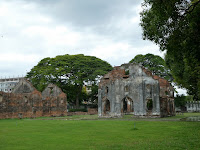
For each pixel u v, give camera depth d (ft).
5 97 108.58
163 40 41.11
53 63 161.38
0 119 102.73
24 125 67.87
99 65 167.53
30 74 168.04
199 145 31.71
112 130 51.72
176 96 182.19
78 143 35.40
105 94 116.37
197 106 187.73
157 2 37.06
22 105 116.78
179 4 36.17
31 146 33.35
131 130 51.13
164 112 115.34
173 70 82.74
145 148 30.50
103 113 114.93
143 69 110.52
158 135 42.42
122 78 113.91
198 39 38.09
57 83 156.15
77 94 168.45
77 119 97.25
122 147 31.53
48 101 133.59
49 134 46.21
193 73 64.28
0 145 34.30
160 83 132.05
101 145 33.40
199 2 36.94
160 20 38.96
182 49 41.09
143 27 44.39
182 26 37.68
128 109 156.97
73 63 160.76
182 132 45.03
